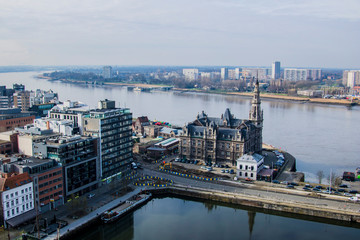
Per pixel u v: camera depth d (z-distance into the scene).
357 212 183.50
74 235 167.75
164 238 168.62
